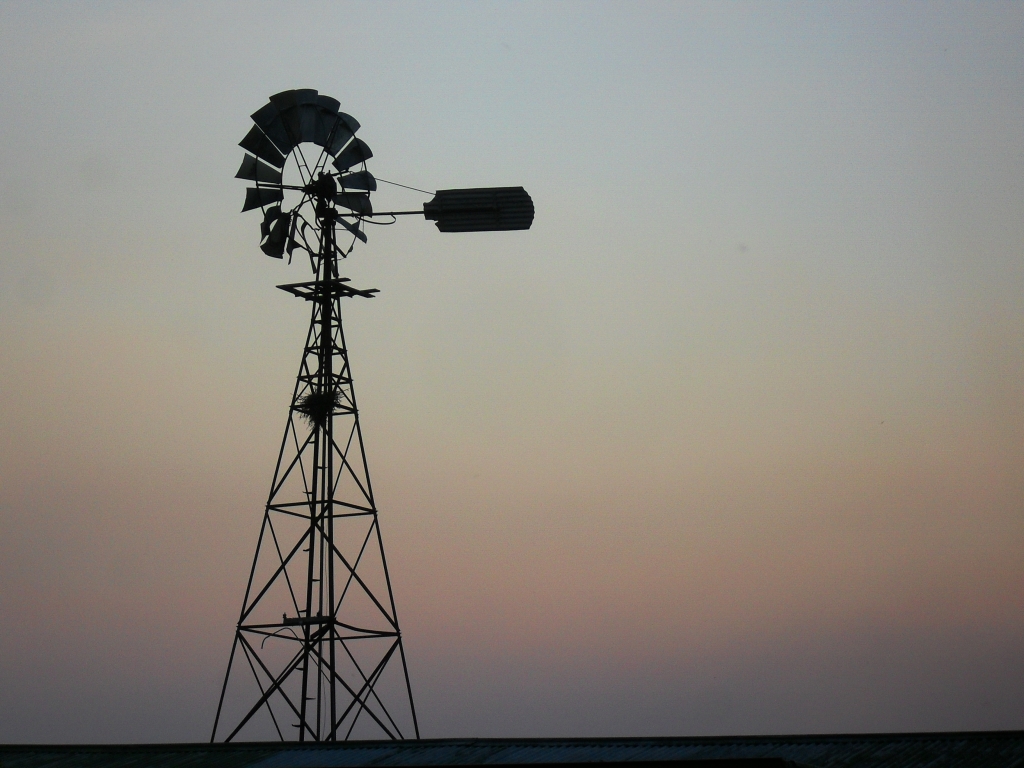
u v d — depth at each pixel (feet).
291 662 174.19
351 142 189.06
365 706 174.19
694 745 130.00
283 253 182.91
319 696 172.35
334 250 185.37
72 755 149.07
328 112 187.01
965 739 123.03
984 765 114.52
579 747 132.57
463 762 126.72
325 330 184.24
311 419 181.78
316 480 181.47
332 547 178.60
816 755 122.83
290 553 177.78
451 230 187.52
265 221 183.21
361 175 188.44
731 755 123.95
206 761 140.15
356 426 186.70
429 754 132.98
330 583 177.47
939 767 115.24
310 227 185.06
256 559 178.91
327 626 175.32
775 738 129.80
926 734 125.18
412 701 179.11
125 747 150.30
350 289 185.78
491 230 187.73
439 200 188.65
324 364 183.42
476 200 188.44
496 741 136.87
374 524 184.24
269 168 184.75
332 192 185.47
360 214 187.73
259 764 136.05
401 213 189.37
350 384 186.70
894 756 120.06
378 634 179.11
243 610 176.45
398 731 176.55
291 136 184.14
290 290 184.14
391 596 182.91
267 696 172.04
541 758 126.31
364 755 135.64
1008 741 121.19
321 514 179.63
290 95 184.14
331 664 173.47
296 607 177.27
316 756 136.87
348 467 183.73
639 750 128.77
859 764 118.62
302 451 182.09
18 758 150.10
